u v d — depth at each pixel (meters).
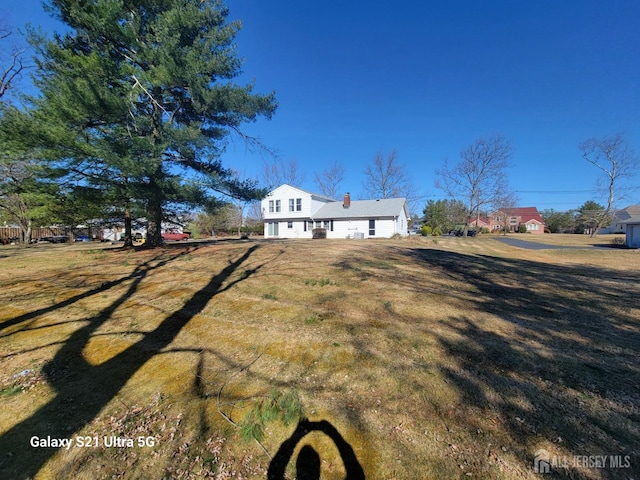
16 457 2.07
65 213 9.57
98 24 8.31
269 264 7.64
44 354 3.53
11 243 22.77
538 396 2.33
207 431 2.20
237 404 2.45
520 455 1.79
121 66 8.77
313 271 6.73
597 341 3.32
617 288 5.91
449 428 2.04
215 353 3.32
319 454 1.92
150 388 2.78
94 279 6.76
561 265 9.69
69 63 8.27
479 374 2.66
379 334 3.52
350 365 2.88
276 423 2.20
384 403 2.33
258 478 1.79
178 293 5.51
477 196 32.66
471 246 18.30
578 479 1.63
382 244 13.75
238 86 10.03
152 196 9.22
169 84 9.30
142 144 8.59
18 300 5.47
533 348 3.14
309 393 2.51
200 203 10.42
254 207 40.66
